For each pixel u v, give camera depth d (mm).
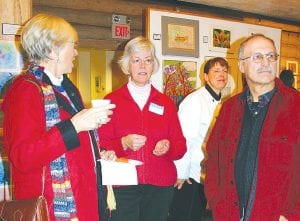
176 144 2443
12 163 1414
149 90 2475
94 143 1751
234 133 1811
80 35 3875
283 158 1628
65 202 1488
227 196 1796
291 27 5379
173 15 3621
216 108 2979
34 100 1452
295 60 5531
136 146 2186
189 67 3770
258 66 1717
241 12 4789
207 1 4352
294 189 1621
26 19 2896
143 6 4188
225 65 2980
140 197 2328
